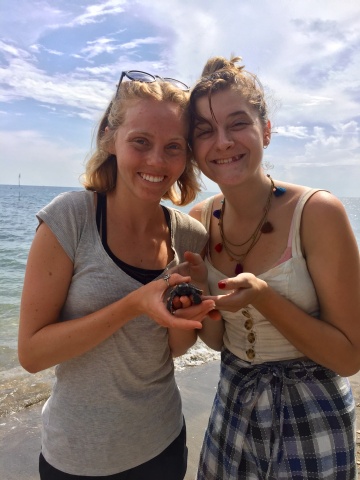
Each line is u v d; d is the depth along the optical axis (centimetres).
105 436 61
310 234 65
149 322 63
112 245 64
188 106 67
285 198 70
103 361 62
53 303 61
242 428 67
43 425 65
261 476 64
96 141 71
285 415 65
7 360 182
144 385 65
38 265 60
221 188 72
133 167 63
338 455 63
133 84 63
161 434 66
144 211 67
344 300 64
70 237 61
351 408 66
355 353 65
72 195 64
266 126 75
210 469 71
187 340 69
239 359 72
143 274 64
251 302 58
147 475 65
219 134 67
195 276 70
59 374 64
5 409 136
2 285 362
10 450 115
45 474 64
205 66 75
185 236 74
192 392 150
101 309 58
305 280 66
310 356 65
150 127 62
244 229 73
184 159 67
